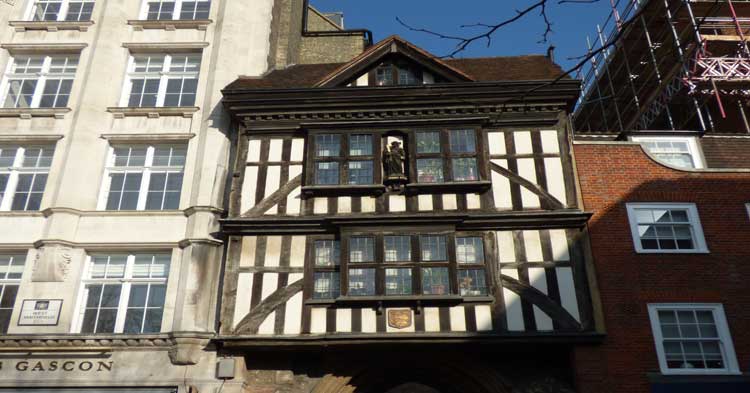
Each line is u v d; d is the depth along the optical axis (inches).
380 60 538.3
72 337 443.2
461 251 454.6
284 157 502.0
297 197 483.2
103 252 495.8
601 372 413.1
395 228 459.5
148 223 498.3
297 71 582.2
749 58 653.3
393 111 506.9
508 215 456.8
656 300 437.4
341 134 503.8
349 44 698.8
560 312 427.8
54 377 435.5
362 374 447.2
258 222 465.1
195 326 448.1
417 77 531.5
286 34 645.9
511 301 432.8
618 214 469.7
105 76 569.6
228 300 444.8
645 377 412.2
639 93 792.3
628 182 484.1
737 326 430.9
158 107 552.7
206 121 540.1
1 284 488.7
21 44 594.2
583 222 457.7
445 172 480.4
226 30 594.2
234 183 491.5
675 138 530.3
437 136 497.7
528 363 438.3
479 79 537.6
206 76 574.6
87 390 432.1
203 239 479.2
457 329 423.8
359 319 430.9
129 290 480.4
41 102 573.0
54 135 540.4
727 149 523.8
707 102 710.5
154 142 541.0
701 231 466.0
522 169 482.9
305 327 431.2
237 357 434.9
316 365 448.5
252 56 600.1
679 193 480.4
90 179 519.8
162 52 596.4
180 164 535.2
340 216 460.8
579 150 497.7
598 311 427.5
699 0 692.1
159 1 633.6
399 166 484.7
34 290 469.1
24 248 494.6
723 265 451.8
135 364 439.5
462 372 439.8
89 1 634.2
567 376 432.5
